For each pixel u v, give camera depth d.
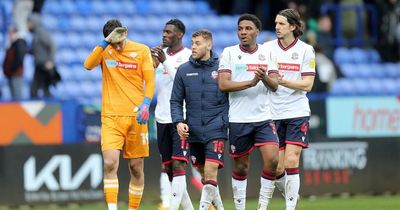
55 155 34.84
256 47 24.98
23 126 37.69
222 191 36.06
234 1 57.16
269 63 24.92
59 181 34.91
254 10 56.97
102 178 35.41
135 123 25.08
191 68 24.97
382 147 39.41
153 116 37.31
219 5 57.75
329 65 46.78
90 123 38.75
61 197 34.84
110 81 24.98
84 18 53.34
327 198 37.56
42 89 42.91
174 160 26.36
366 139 39.16
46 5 53.22
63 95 47.62
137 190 25.70
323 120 40.88
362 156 39.03
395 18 56.53
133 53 24.92
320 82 43.62
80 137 38.53
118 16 54.28
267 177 25.41
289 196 25.89
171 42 28.27
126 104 24.91
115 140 24.81
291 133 26.02
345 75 54.03
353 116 41.53
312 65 26.00
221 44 54.22
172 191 26.22
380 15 56.31
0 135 37.31
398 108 42.62
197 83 24.84
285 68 26.12
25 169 34.56
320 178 38.12
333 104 41.12
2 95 46.66
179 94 25.09
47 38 42.75
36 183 34.62
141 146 25.36
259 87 24.91
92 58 24.64
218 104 24.84
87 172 35.25
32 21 42.91
